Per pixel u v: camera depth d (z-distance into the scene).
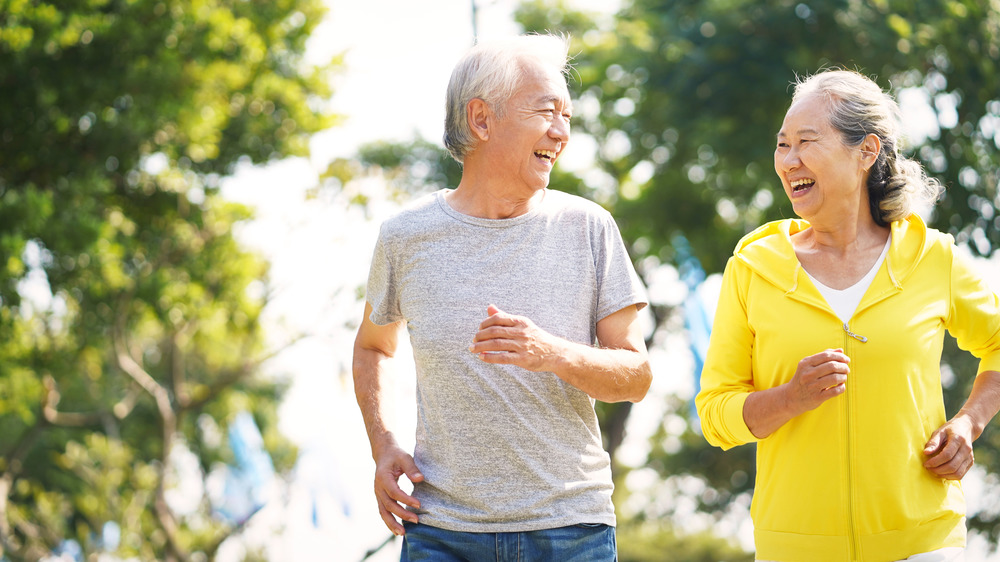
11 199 10.30
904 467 2.85
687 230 19.25
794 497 2.93
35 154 11.41
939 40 12.85
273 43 13.62
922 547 2.84
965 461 2.87
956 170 12.36
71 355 13.36
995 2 13.06
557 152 3.02
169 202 13.34
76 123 11.47
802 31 14.49
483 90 2.97
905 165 3.06
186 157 13.20
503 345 2.70
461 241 3.02
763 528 3.01
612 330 3.06
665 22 16.88
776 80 14.43
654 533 33.28
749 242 3.23
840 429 2.88
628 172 21.09
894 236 3.00
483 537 2.89
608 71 18.08
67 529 22.08
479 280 2.97
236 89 13.13
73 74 11.16
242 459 20.64
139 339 21.31
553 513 2.88
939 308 2.96
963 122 12.77
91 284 11.63
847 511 2.87
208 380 24.83
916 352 2.89
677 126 16.05
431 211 3.08
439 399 2.96
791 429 2.95
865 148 2.96
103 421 21.52
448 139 3.08
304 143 14.38
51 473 22.39
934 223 12.23
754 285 3.09
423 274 3.01
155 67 11.36
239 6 13.31
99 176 11.55
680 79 15.85
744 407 2.90
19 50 10.67
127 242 12.64
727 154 15.64
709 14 15.59
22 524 20.44
